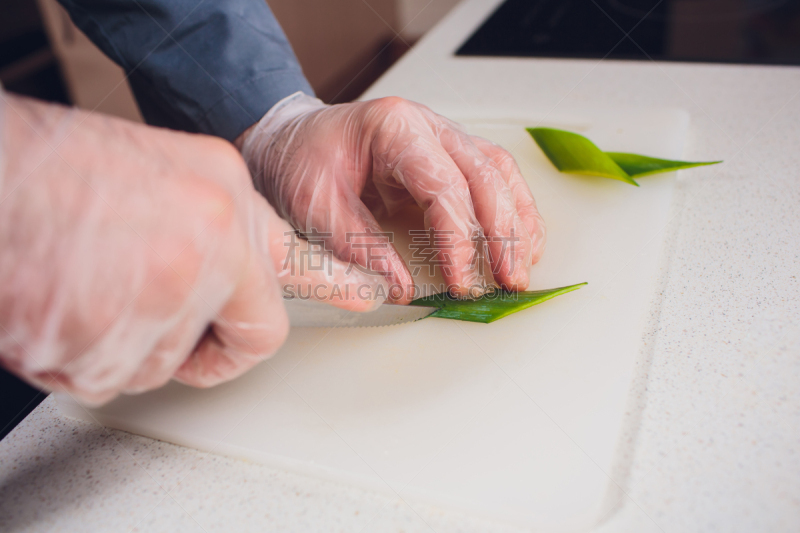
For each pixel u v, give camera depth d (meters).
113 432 0.31
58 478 0.29
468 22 0.64
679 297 0.33
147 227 0.24
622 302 0.34
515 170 0.39
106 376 0.25
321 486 0.29
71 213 0.23
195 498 0.28
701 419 0.28
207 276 0.25
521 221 0.36
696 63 0.51
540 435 0.29
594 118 0.46
